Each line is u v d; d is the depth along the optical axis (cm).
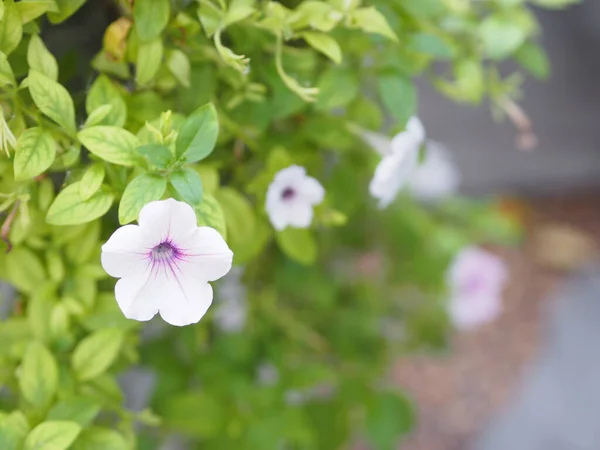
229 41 57
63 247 58
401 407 86
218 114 57
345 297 93
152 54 54
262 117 59
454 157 183
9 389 60
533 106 181
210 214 50
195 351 74
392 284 96
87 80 58
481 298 98
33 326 57
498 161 185
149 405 73
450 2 63
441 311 98
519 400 146
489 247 177
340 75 59
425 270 92
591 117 183
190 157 50
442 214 101
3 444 52
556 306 164
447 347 102
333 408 84
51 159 51
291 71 58
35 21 54
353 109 63
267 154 61
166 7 54
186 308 49
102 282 59
